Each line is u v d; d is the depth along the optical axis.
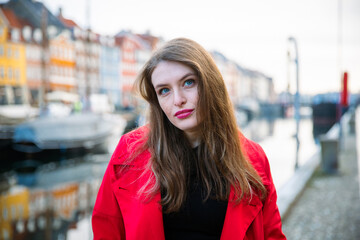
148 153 1.25
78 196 8.30
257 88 91.44
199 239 1.16
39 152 15.52
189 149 1.24
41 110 18.97
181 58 1.10
